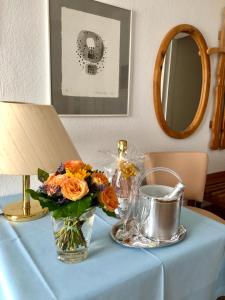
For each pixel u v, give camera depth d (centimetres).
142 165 126
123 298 66
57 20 126
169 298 77
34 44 123
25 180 99
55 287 61
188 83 183
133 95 160
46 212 101
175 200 83
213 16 189
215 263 88
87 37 135
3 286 62
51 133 91
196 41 181
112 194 69
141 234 87
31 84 125
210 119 207
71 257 70
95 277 65
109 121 153
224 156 225
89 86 141
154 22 159
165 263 73
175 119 183
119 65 149
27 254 74
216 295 94
